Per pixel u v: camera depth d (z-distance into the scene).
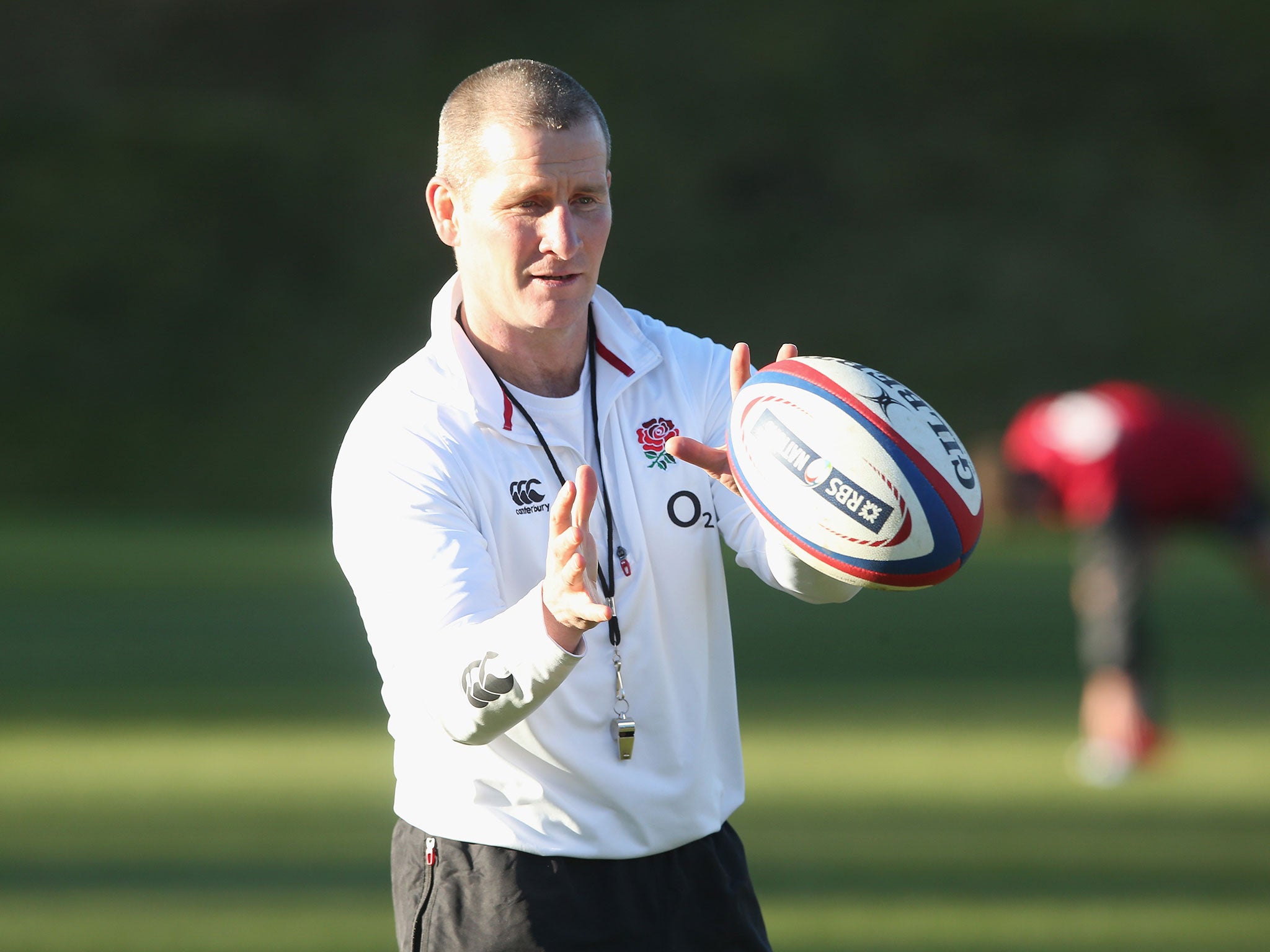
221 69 126.19
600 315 13.17
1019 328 104.75
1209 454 34.47
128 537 79.94
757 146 118.31
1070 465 34.34
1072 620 57.16
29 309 102.94
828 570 12.23
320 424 97.62
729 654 13.45
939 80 124.69
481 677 11.20
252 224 110.56
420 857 12.84
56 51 125.56
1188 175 117.00
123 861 25.86
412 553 11.99
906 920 22.30
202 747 35.97
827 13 131.25
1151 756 33.28
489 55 128.00
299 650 50.09
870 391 12.41
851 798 30.92
